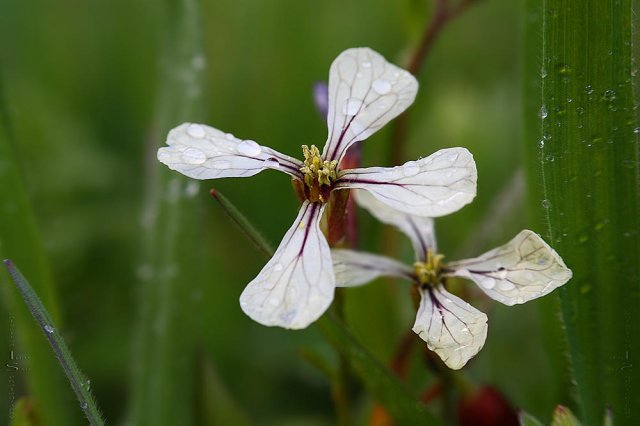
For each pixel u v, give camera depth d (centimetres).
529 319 25
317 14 33
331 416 26
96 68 33
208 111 31
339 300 21
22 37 34
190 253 23
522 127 22
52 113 30
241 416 23
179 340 23
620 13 20
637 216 20
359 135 20
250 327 27
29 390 23
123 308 27
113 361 27
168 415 23
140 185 30
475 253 24
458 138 28
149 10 33
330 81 20
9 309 23
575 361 20
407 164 19
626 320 20
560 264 19
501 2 34
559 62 20
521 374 25
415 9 25
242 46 32
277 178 29
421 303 20
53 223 28
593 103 20
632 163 20
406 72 20
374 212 21
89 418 19
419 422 21
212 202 29
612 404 20
